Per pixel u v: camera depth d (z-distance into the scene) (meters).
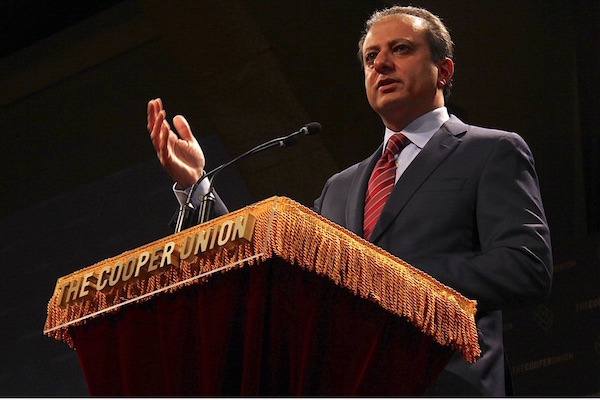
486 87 8.26
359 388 2.51
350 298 2.54
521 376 6.59
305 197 8.15
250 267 2.47
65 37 9.73
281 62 8.00
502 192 3.32
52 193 9.44
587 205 7.57
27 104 9.88
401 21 3.86
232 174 8.48
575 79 8.00
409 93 3.72
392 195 3.42
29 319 8.75
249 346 2.42
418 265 3.15
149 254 2.66
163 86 9.24
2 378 8.45
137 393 2.68
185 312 2.63
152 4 8.15
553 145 8.20
